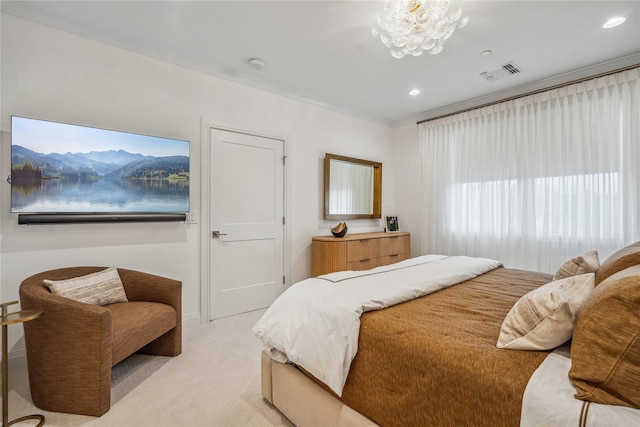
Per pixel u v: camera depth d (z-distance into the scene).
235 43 2.57
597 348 0.81
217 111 3.01
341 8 2.12
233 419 1.59
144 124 2.60
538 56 2.75
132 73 2.55
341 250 3.44
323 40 2.53
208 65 2.91
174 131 2.76
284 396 1.55
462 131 3.86
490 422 0.86
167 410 1.65
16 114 2.09
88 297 1.97
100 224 2.38
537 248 3.22
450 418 0.95
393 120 4.66
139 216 2.50
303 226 3.70
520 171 3.34
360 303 1.37
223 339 2.55
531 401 0.80
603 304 0.83
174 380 1.94
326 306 1.40
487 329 1.19
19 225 2.08
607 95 2.80
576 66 2.92
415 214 4.47
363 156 4.34
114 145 2.41
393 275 1.90
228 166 3.10
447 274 1.95
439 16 1.87
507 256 3.43
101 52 2.42
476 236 3.73
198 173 2.90
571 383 0.84
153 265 2.64
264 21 2.27
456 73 3.10
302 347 1.37
